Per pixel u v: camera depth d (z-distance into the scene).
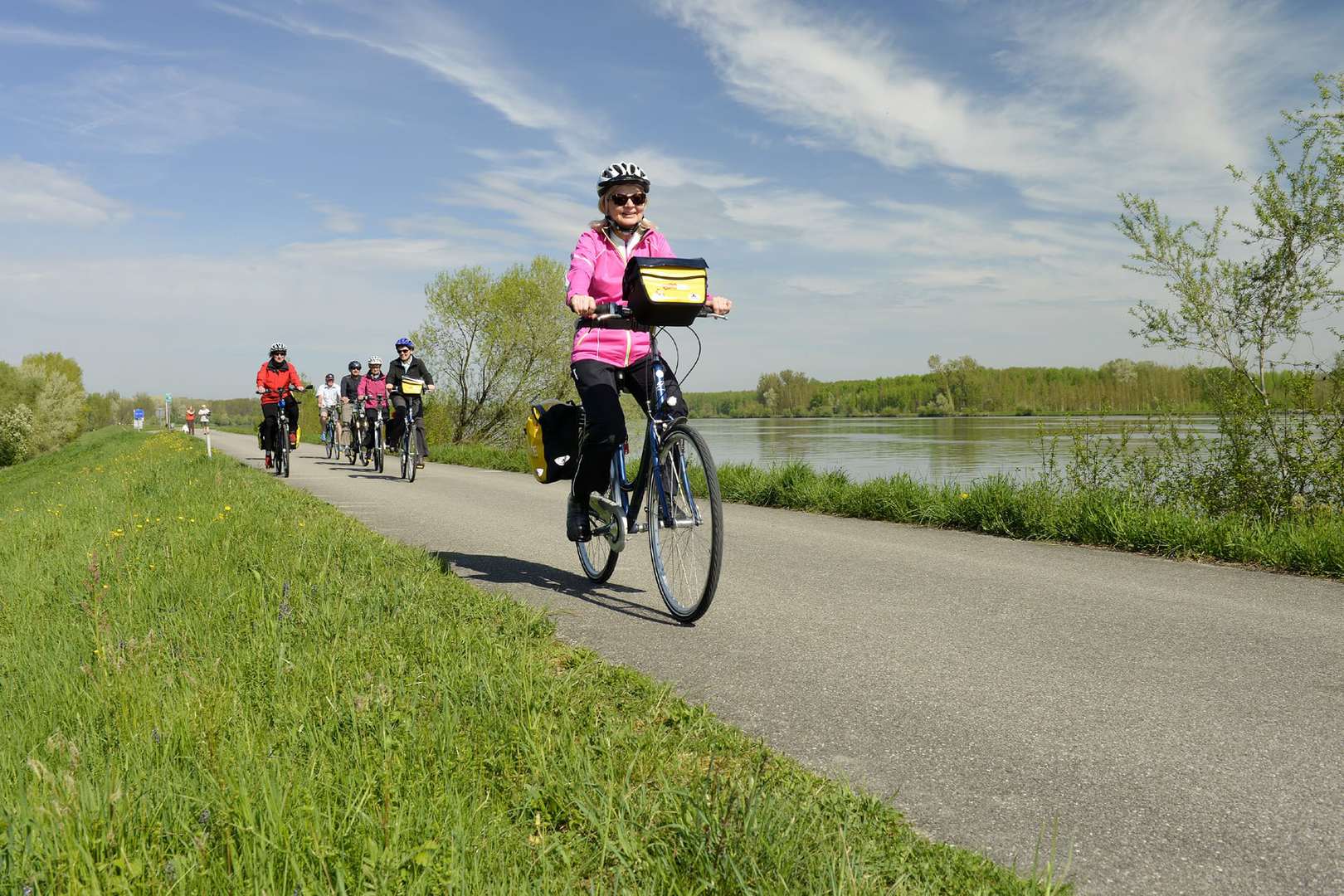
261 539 6.48
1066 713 3.14
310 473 16.75
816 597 5.14
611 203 4.81
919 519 8.70
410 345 15.10
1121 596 5.14
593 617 4.61
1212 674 3.59
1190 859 2.13
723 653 3.92
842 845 2.03
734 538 7.61
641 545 7.17
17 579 5.80
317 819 1.99
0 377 108.94
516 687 3.07
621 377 5.01
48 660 3.80
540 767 2.43
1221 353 8.24
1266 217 7.96
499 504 10.54
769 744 2.85
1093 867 2.10
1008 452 30.28
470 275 31.70
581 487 5.08
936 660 3.81
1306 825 2.29
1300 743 2.85
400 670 3.30
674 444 4.59
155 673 3.34
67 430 118.12
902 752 2.80
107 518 8.69
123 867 1.79
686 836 2.03
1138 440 8.42
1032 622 4.48
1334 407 7.35
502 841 2.07
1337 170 7.62
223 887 1.82
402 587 4.81
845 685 3.46
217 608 4.43
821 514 9.57
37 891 1.72
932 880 1.97
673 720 2.97
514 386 32.34
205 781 2.29
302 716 2.80
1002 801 2.46
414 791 2.24
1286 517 7.32
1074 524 7.39
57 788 2.14
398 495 11.77
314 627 3.97
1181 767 2.66
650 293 4.19
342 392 19.36
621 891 1.86
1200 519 7.08
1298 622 4.46
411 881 1.83
